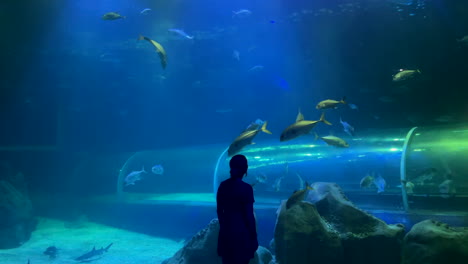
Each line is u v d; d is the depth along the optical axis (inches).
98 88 868.0
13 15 620.7
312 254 210.5
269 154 439.2
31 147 809.5
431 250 179.2
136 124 954.1
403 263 191.9
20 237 451.8
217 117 917.2
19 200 477.4
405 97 674.8
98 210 585.0
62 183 773.3
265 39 740.0
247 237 134.4
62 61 788.0
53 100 866.1
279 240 217.3
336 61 708.7
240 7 694.5
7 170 559.2
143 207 527.2
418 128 365.7
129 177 441.4
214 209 450.9
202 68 821.2
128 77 854.5
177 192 625.3
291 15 687.1
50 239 476.4
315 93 768.9
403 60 643.5
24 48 724.0
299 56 740.0
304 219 215.8
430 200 295.6
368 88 639.1
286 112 826.2
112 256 388.2
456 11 549.6
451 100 636.1
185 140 957.8
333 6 644.7
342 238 217.3
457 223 267.4
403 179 304.7
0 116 856.3
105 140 936.9
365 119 717.3
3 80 784.3
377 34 638.5
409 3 571.8
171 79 862.5
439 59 613.9
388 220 301.4
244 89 850.8
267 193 418.0
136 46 778.2
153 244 442.3
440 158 309.3
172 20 725.9
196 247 250.1
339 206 233.0
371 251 213.2
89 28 717.3
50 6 627.2
